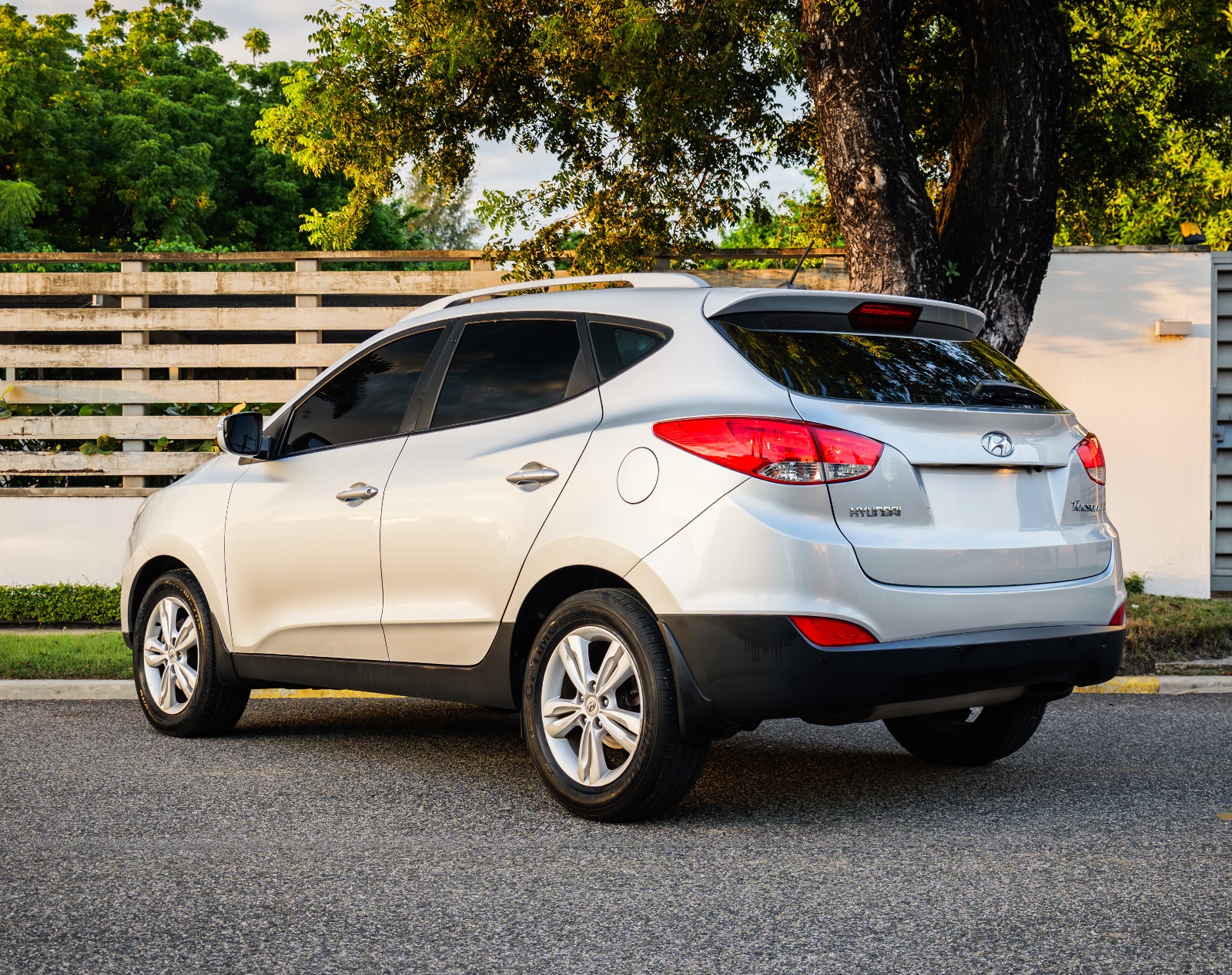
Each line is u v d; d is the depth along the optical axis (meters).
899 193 9.95
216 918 3.93
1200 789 5.72
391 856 4.64
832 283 12.71
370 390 6.29
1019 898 4.07
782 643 4.53
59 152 34.66
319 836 4.93
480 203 13.14
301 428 6.57
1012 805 5.41
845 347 5.03
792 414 4.68
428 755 6.60
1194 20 13.18
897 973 3.43
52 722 7.57
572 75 12.34
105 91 37.22
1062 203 13.87
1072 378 12.27
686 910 3.98
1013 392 5.25
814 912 3.95
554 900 4.10
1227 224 22.38
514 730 7.36
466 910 4.01
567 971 3.47
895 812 5.27
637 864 4.50
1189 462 12.16
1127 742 6.85
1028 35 10.21
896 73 10.10
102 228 36.72
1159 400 12.19
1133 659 9.11
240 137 39.38
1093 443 5.45
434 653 5.68
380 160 13.02
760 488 4.62
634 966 3.51
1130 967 3.46
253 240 38.81
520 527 5.27
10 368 13.23
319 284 12.98
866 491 4.67
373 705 8.34
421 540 5.68
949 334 5.46
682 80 10.92
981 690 4.91
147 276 13.05
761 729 7.35
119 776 6.06
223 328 12.97
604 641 5.16
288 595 6.38
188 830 5.03
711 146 12.94
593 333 5.40
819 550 4.55
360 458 6.14
